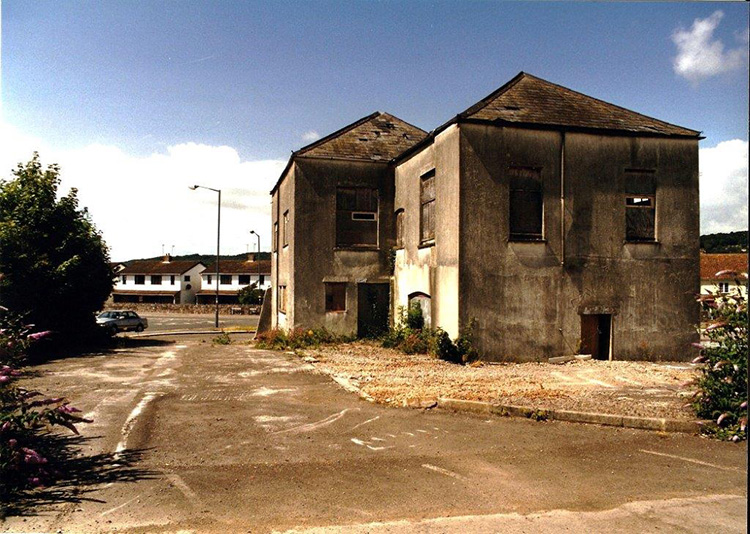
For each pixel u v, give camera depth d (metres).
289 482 5.24
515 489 5.13
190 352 16.69
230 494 4.92
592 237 14.20
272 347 17.44
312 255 18.27
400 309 16.91
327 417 7.76
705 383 7.35
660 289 14.51
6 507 4.55
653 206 14.74
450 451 6.27
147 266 70.44
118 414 7.88
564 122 14.17
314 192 18.33
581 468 5.74
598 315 14.31
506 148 13.79
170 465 5.68
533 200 14.06
